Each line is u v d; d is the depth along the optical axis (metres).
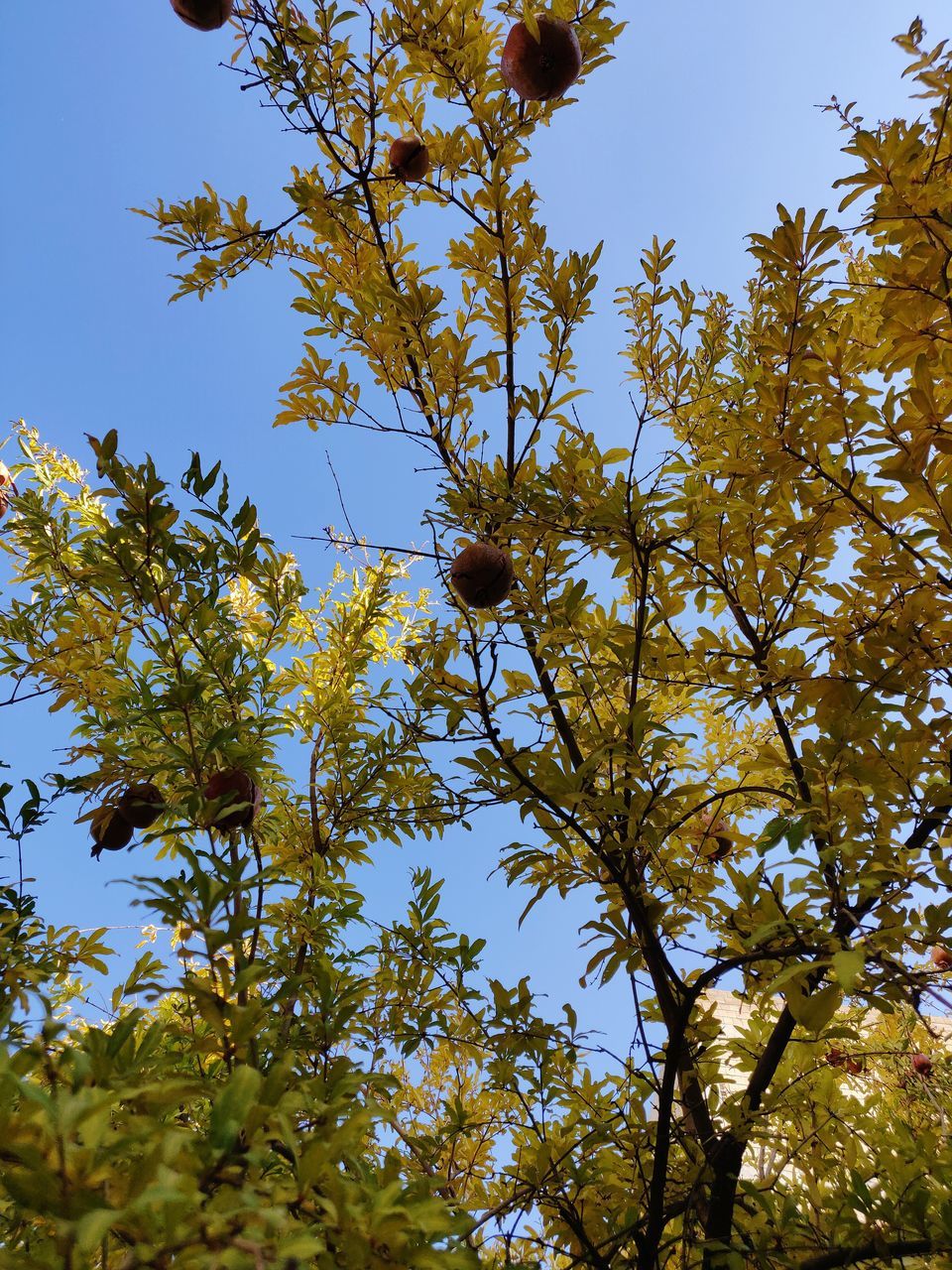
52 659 1.14
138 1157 0.43
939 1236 0.82
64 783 0.99
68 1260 0.37
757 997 1.06
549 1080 1.01
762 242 0.96
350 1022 1.03
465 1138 1.13
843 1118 1.04
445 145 1.19
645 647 1.02
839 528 1.05
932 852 0.75
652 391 1.34
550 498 0.95
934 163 0.85
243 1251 0.36
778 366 1.07
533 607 0.97
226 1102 0.42
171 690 0.91
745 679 1.03
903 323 0.88
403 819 1.27
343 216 1.25
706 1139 0.97
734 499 0.94
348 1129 0.44
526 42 0.98
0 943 0.83
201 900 0.54
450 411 1.21
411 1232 0.48
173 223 1.23
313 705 1.42
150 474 0.88
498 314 1.23
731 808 1.20
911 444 0.88
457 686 0.96
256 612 1.47
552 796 0.90
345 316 1.21
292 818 1.34
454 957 1.09
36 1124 0.39
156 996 0.54
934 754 0.89
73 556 1.18
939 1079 1.23
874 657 0.93
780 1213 0.91
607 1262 0.89
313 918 1.02
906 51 0.76
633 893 0.93
